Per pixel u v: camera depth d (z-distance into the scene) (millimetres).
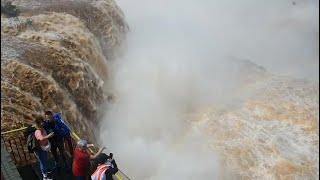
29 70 16391
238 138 21516
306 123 22656
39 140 9930
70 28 21781
